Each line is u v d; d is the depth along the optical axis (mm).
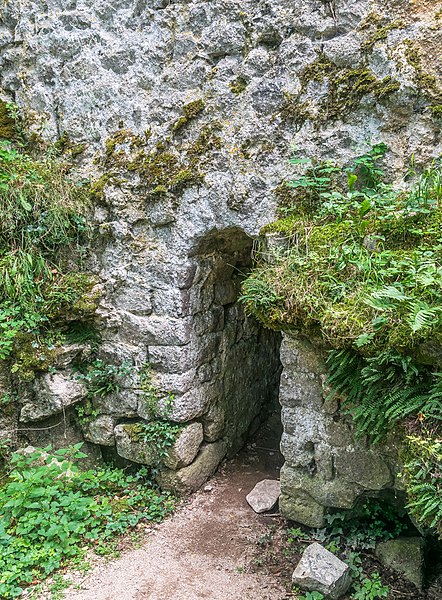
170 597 2961
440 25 2855
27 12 4113
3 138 4176
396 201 2967
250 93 3346
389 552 3088
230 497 3939
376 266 2805
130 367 3916
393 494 3070
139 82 3727
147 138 3713
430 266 2521
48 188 3836
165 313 3781
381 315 2521
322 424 3102
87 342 4047
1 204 3732
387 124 3023
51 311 3828
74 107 3965
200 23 3498
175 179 3588
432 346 2391
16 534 3309
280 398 3219
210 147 3498
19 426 3994
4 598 2898
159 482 3947
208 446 4172
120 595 2973
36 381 3906
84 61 3883
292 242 3143
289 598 2914
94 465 4168
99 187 3859
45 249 3961
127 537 3482
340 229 3021
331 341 2709
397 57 2932
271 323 2992
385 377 2684
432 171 2879
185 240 3652
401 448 2699
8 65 4285
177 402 3803
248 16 3334
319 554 3014
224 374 4293
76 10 3900
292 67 3229
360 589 2930
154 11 3648
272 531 3475
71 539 3311
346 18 3068
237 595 2967
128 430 3967
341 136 3135
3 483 3801
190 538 3480
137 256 3820
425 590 2928
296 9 3195
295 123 3256
